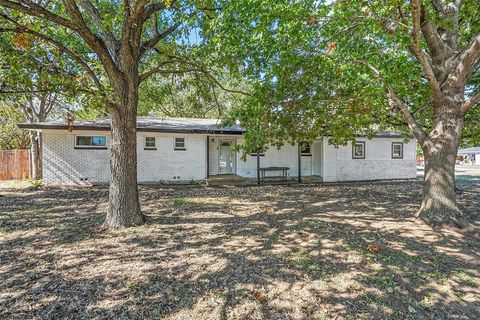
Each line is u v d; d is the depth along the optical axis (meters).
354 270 3.47
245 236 4.80
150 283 3.14
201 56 6.30
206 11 5.92
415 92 6.74
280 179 14.79
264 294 2.92
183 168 13.28
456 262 3.71
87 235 4.84
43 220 5.91
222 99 18.72
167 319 2.51
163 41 7.06
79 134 11.88
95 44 4.74
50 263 3.67
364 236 4.76
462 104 5.36
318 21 4.72
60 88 5.03
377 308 2.70
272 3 4.38
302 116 7.10
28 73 4.68
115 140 5.39
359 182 14.21
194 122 14.95
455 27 5.62
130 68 5.33
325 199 8.80
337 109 7.21
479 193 9.99
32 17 5.43
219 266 3.59
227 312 2.62
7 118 18.38
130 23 4.91
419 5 4.08
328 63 5.38
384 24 4.65
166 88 10.33
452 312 2.65
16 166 14.99
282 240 4.59
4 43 4.58
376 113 8.35
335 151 14.75
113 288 3.03
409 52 5.75
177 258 3.84
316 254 3.97
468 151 37.97
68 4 4.37
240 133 13.13
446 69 5.50
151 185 12.38
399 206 7.51
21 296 2.86
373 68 4.94
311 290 3.00
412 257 3.86
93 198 8.82
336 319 2.53
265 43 5.22
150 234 4.89
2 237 4.73
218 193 10.12
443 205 5.37
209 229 5.21
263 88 6.02
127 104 5.35
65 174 11.77
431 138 5.60
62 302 2.76
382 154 15.78
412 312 2.64
